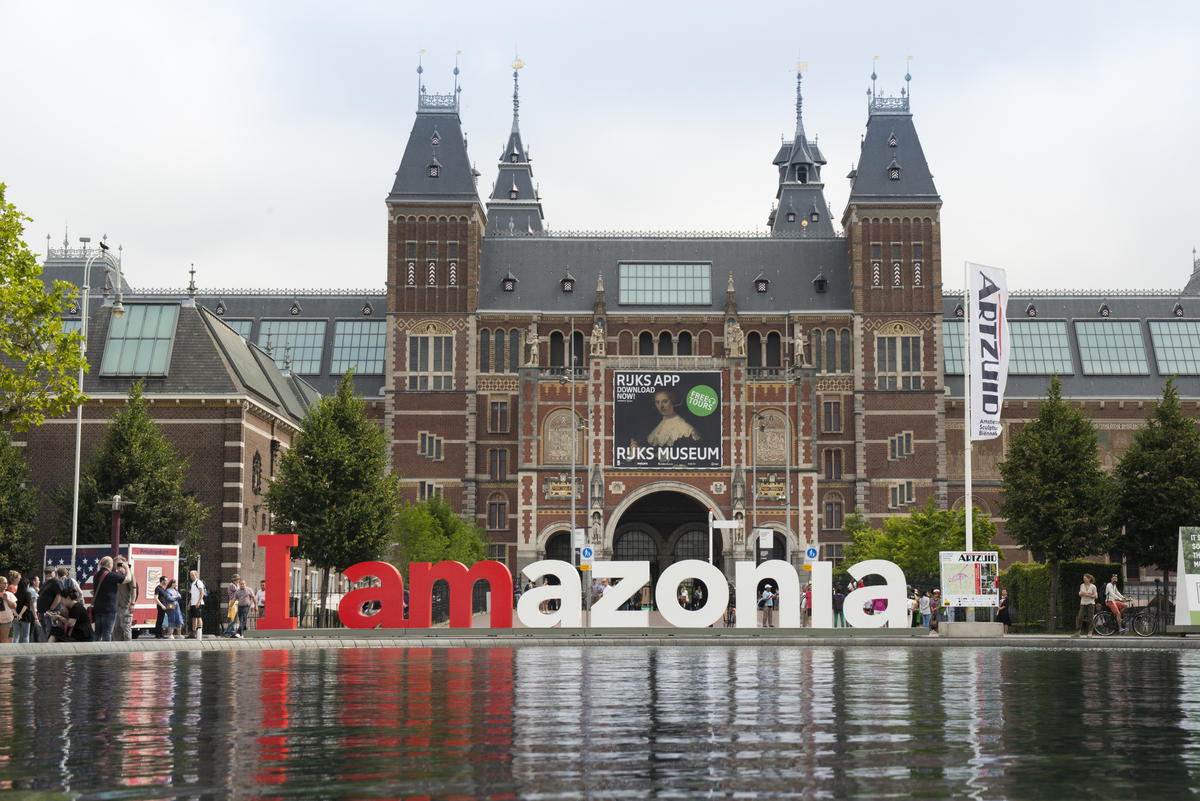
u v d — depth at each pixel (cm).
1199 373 11550
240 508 6431
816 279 11225
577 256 11450
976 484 11250
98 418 6419
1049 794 1117
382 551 6762
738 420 10169
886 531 9006
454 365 10888
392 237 10988
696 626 5347
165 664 2975
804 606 6912
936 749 1404
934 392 10894
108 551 4991
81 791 1130
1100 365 11594
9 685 2275
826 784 1165
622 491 10088
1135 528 6700
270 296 12269
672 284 11312
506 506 10831
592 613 5306
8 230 3684
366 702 1961
